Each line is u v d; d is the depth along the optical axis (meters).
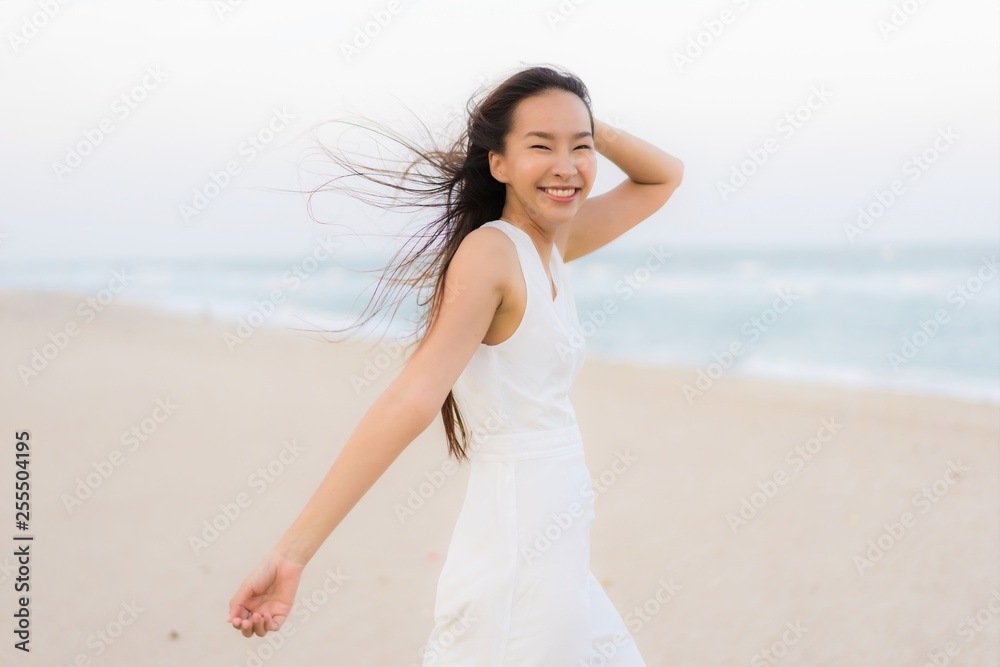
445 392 1.58
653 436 7.24
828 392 8.71
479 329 1.65
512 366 1.79
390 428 1.50
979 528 4.73
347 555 4.59
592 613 1.91
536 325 1.78
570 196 1.77
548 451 1.83
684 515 5.16
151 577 4.19
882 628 3.59
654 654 3.42
